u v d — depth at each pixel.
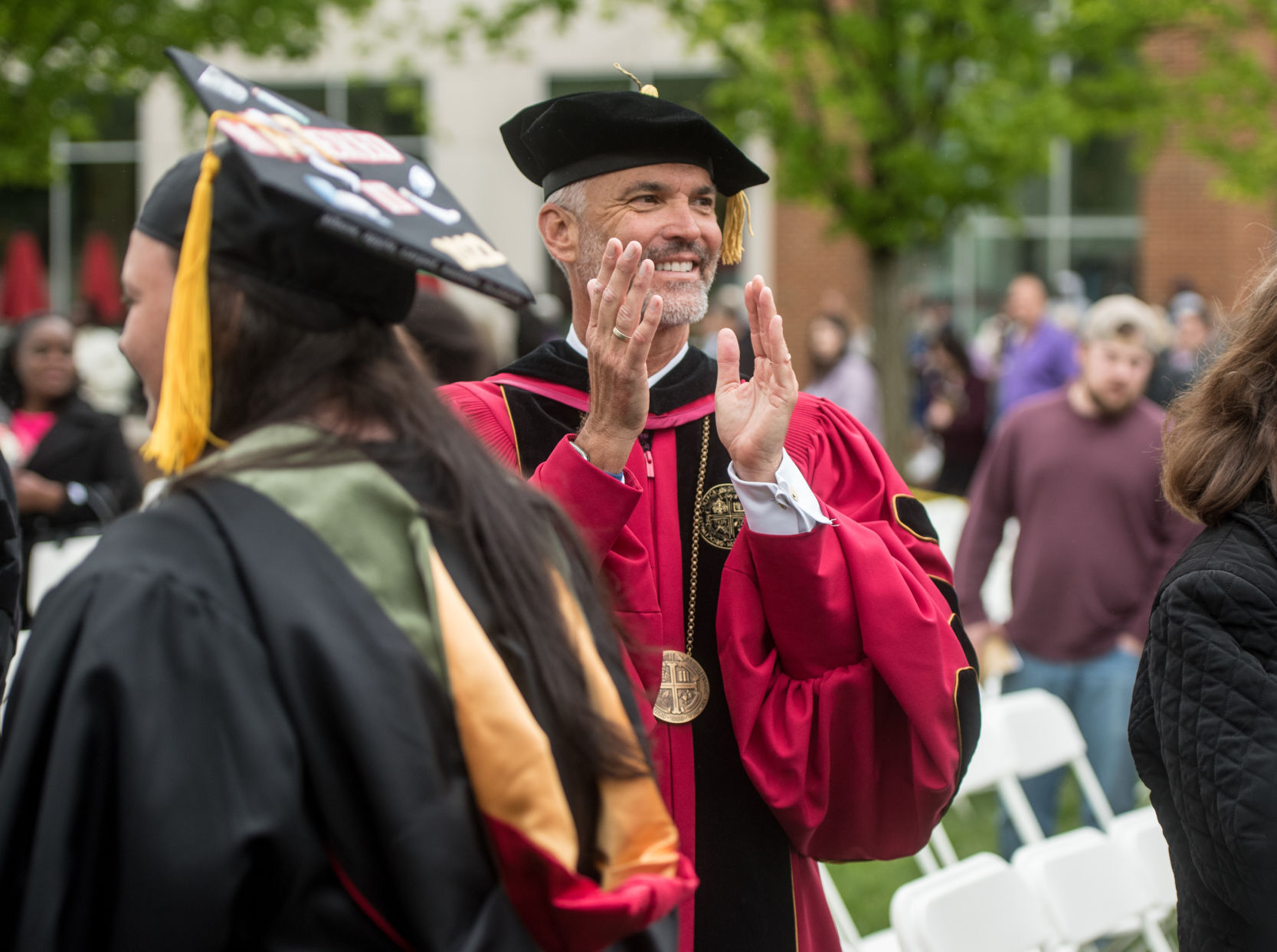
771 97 9.28
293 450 1.46
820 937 2.60
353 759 1.36
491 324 5.35
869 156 9.96
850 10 9.69
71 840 1.31
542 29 15.41
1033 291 10.38
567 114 2.54
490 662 1.45
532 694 1.51
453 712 1.44
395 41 12.59
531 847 1.42
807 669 2.48
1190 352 11.42
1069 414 5.00
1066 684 4.98
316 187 1.47
